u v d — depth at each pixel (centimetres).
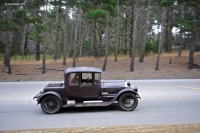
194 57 3412
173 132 669
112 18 3781
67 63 3119
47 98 991
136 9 2819
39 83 1930
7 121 874
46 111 984
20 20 2514
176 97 1281
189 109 1023
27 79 2211
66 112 1009
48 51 5556
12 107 1100
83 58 3497
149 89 1556
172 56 3519
